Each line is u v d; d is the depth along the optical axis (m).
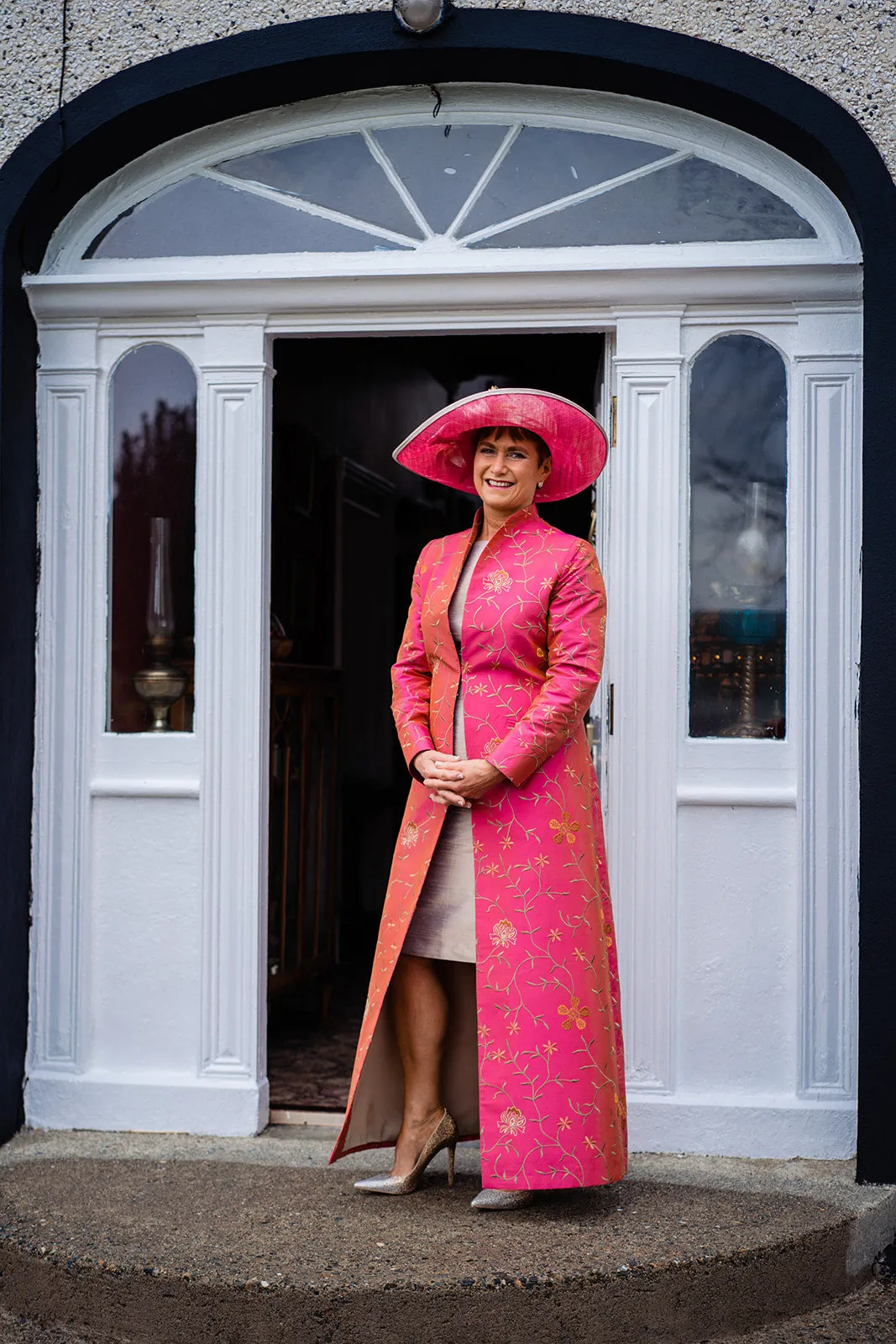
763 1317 2.41
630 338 3.01
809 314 2.96
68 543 3.17
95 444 3.17
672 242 3.04
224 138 3.17
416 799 2.64
